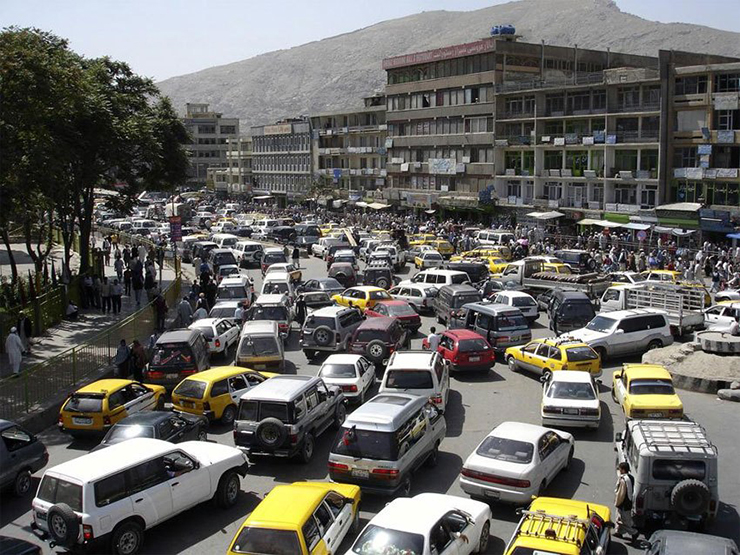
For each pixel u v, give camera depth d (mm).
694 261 48938
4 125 30078
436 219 87062
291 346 32969
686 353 26828
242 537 12570
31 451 17859
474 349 27141
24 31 33781
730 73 57594
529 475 15680
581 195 70312
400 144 93062
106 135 40938
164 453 15336
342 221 88938
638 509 14672
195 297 40469
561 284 39969
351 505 14500
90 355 27047
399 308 34219
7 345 26078
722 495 16906
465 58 81875
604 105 66812
